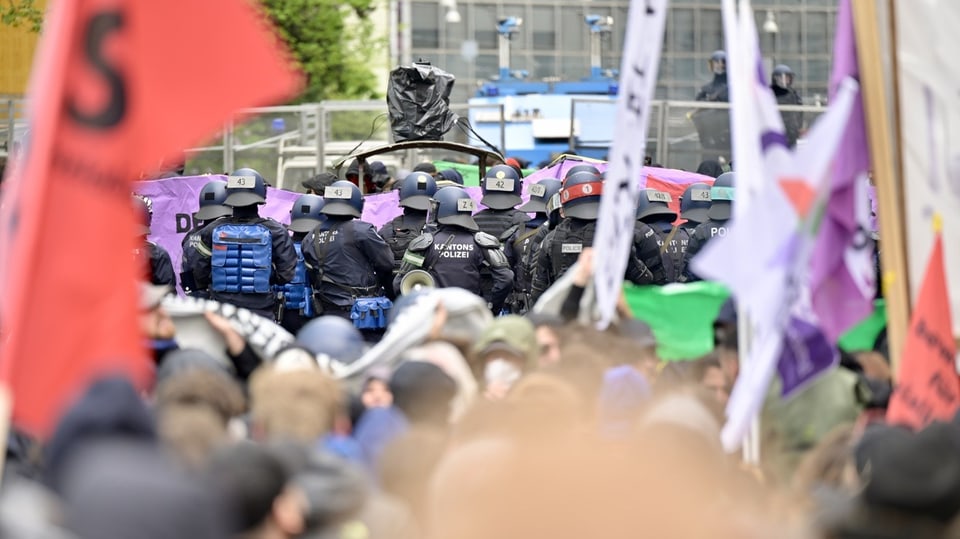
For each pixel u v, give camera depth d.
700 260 11.22
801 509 9.49
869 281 12.85
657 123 44.97
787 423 13.14
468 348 14.52
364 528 8.50
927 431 7.32
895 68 13.88
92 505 5.36
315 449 8.90
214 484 7.61
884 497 7.20
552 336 13.59
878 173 12.99
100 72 8.69
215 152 44.25
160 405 9.92
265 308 27.47
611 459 5.50
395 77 42.06
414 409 11.35
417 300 14.86
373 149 40.03
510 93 60.28
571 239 26.41
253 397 10.62
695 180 38.22
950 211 13.65
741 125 12.18
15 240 8.74
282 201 36.53
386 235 29.72
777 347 11.33
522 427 6.41
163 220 35.62
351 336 14.60
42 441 8.29
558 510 5.39
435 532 6.76
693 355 19.77
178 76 8.80
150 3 8.78
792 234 11.36
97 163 8.64
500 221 30.86
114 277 8.57
